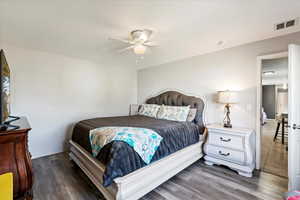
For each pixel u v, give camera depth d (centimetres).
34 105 318
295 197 120
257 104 272
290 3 165
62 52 335
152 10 178
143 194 184
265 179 237
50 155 335
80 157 253
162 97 413
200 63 354
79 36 250
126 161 175
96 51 329
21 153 153
